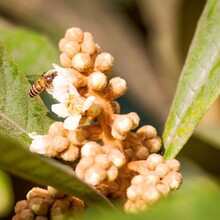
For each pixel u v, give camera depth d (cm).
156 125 75
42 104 45
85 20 85
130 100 74
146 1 81
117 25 85
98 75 43
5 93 45
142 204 42
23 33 55
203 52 48
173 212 33
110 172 41
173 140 46
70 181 40
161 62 79
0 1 77
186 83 47
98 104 43
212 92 46
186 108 46
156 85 79
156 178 42
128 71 81
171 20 76
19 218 42
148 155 44
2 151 38
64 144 42
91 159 41
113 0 85
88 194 40
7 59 46
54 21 80
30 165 39
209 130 56
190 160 56
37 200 42
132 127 43
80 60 43
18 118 45
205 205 33
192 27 67
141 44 83
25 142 45
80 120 43
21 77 46
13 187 54
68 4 83
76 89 43
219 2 48
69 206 42
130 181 43
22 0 79
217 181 56
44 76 45
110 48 84
